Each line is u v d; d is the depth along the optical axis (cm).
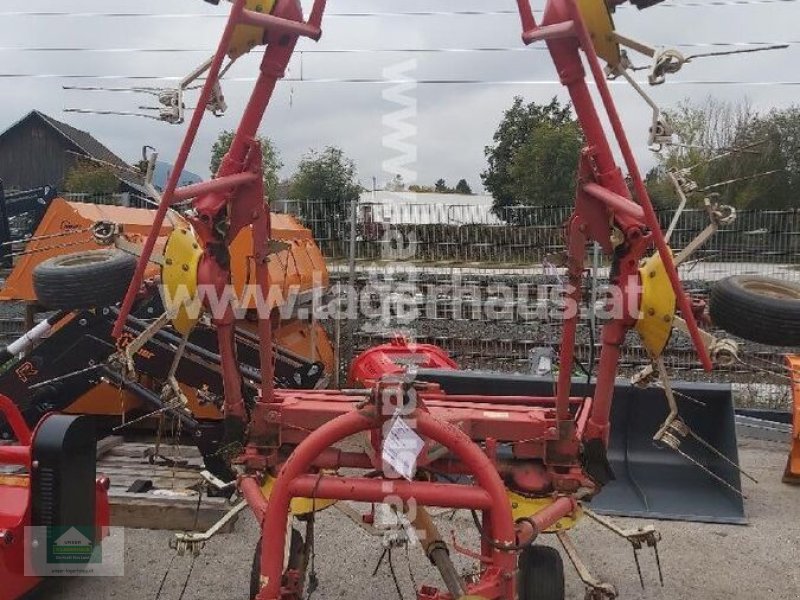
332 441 262
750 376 809
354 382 638
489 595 248
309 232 902
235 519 467
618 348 302
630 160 240
